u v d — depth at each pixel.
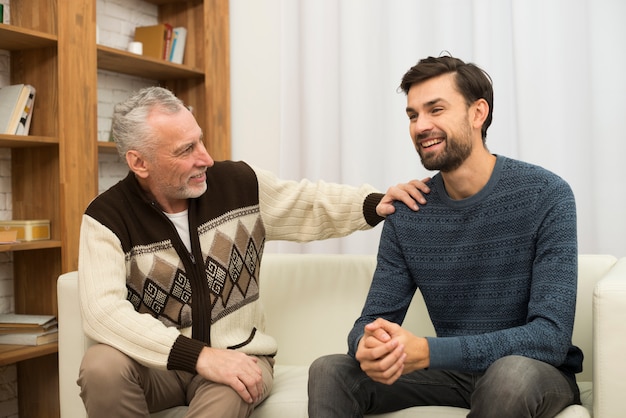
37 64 2.86
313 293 2.27
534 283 1.58
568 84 2.91
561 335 1.50
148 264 1.81
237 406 1.62
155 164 1.80
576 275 1.57
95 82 2.95
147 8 3.73
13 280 2.97
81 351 1.94
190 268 1.82
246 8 3.72
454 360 1.49
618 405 1.48
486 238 1.69
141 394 1.66
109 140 3.34
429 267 1.76
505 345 1.49
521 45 2.94
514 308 1.66
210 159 1.85
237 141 3.77
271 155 3.69
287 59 3.58
